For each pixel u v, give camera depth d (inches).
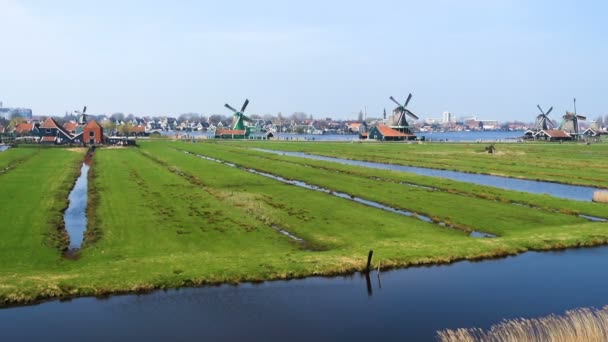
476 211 2359.7
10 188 2839.6
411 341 1076.5
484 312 1225.4
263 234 1884.8
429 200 2635.3
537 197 2694.4
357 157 5452.8
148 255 1596.9
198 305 1261.1
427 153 6063.0
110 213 2213.3
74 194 2743.6
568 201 2598.4
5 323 1161.4
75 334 1101.7
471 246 1733.5
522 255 1712.6
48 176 3422.7
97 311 1222.3
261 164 4483.3
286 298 1309.1
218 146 7460.6
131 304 1263.5
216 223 2039.9
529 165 4554.6
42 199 2509.8
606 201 2645.2
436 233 1941.4
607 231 1971.0
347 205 2466.8
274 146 7623.0
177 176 3516.2
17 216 2105.1
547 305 1272.1
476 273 1514.5
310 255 1600.6
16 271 1427.2
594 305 1270.9
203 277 1409.9
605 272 1529.3
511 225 2105.1
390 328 1138.7
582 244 1830.7
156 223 2027.6
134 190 2854.3
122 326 1146.7
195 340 1079.0
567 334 962.7
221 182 3225.9
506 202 2600.9
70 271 1435.8
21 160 4594.0
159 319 1182.3
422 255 1635.1
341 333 1114.1
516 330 1047.0
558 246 1803.6
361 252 1642.5
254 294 1330.0
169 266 1476.4
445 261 1621.6
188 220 2086.6
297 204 2468.0
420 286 1406.3
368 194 2810.0
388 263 1566.2
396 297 1322.6
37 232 1846.7
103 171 3777.1
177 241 1765.5
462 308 1250.6
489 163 4768.7
